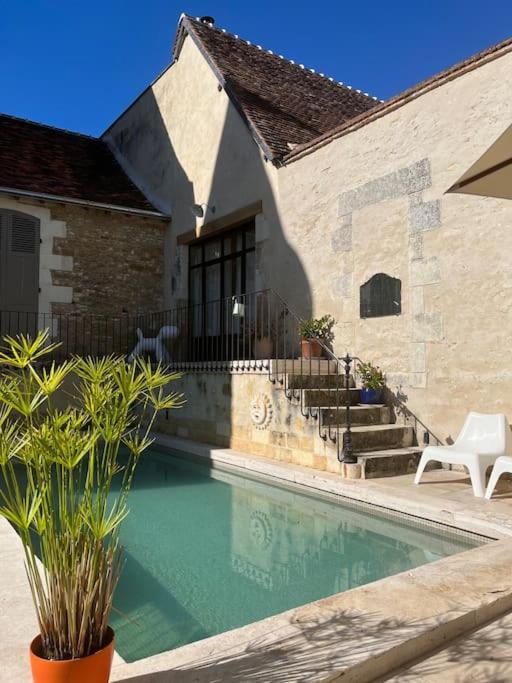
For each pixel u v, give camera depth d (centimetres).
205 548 387
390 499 445
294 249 793
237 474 638
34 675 163
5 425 196
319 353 725
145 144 1196
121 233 1060
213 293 997
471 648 226
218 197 952
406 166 638
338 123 1016
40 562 301
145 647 246
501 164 319
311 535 417
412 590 266
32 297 958
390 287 650
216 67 962
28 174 1038
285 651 208
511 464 423
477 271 559
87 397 189
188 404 816
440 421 586
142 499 525
